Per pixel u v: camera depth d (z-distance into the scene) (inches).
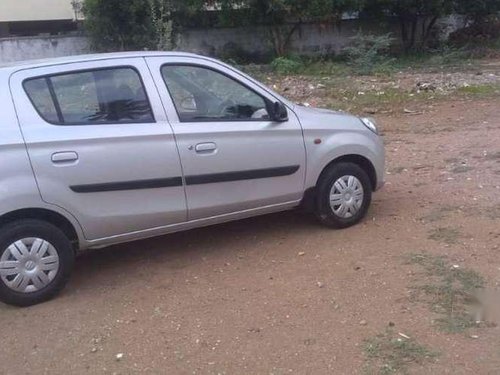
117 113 200.2
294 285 194.4
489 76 708.7
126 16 882.1
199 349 161.8
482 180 290.4
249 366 152.6
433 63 891.4
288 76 808.9
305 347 159.2
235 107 219.1
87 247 200.1
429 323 166.2
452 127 430.9
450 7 1021.2
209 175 210.7
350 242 226.1
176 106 208.5
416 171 319.3
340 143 235.5
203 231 248.4
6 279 185.2
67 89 195.6
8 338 173.8
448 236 223.8
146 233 206.5
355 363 150.5
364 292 186.2
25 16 971.3
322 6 920.3
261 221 255.4
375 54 854.5
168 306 187.0
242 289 194.7
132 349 164.2
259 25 975.6
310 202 236.8
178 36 943.0
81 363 159.3
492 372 143.9
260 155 219.5
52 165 186.5
